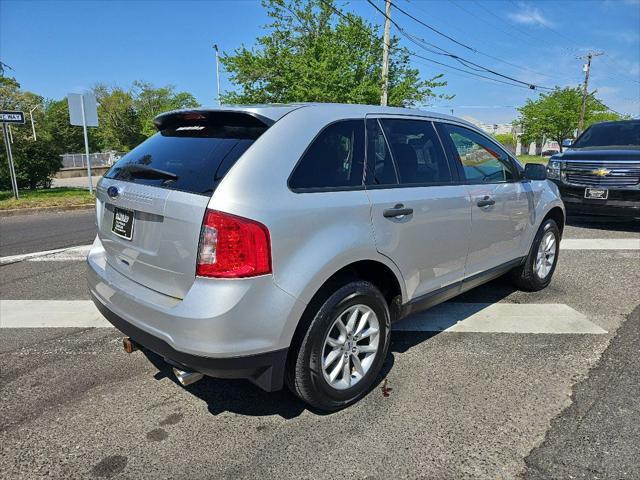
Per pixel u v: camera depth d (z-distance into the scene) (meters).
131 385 3.18
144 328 2.56
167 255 2.52
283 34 20.94
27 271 5.80
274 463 2.44
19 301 4.73
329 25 20.94
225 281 2.31
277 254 2.40
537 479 2.31
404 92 21.81
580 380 3.22
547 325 4.13
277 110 2.72
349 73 18.42
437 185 3.39
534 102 49.28
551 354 3.60
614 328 4.06
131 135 69.38
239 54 20.30
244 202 2.33
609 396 3.02
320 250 2.54
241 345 2.36
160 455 2.50
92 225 9.28
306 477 2.34
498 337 3.89
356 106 3.10
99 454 2.50
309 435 2.66
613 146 8.94
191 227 2.38
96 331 4.04
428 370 3.36
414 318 4.29
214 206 2.32
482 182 3.86
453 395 3.04
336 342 2.77
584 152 8.46
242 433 2.68
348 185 2.80
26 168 17.36
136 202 2.70
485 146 4.05
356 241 2.71
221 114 2.77
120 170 3.08
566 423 2.75
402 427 2.72
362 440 2.61
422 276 3.30
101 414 2.86
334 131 2.84
